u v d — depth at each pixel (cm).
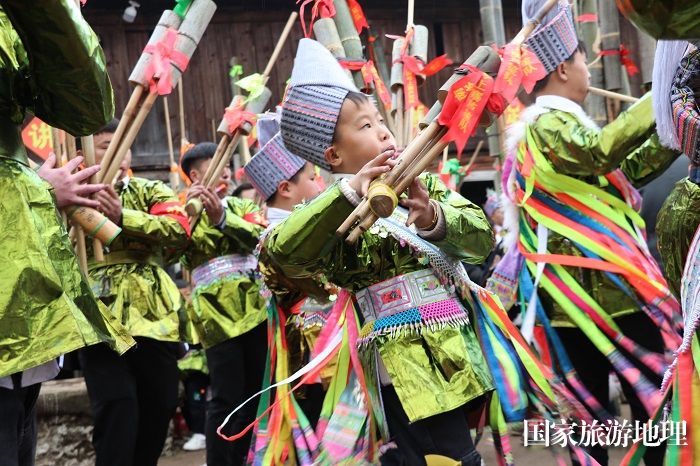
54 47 213
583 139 323
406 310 241
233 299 429
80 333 209
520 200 355
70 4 211
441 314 240
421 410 229
